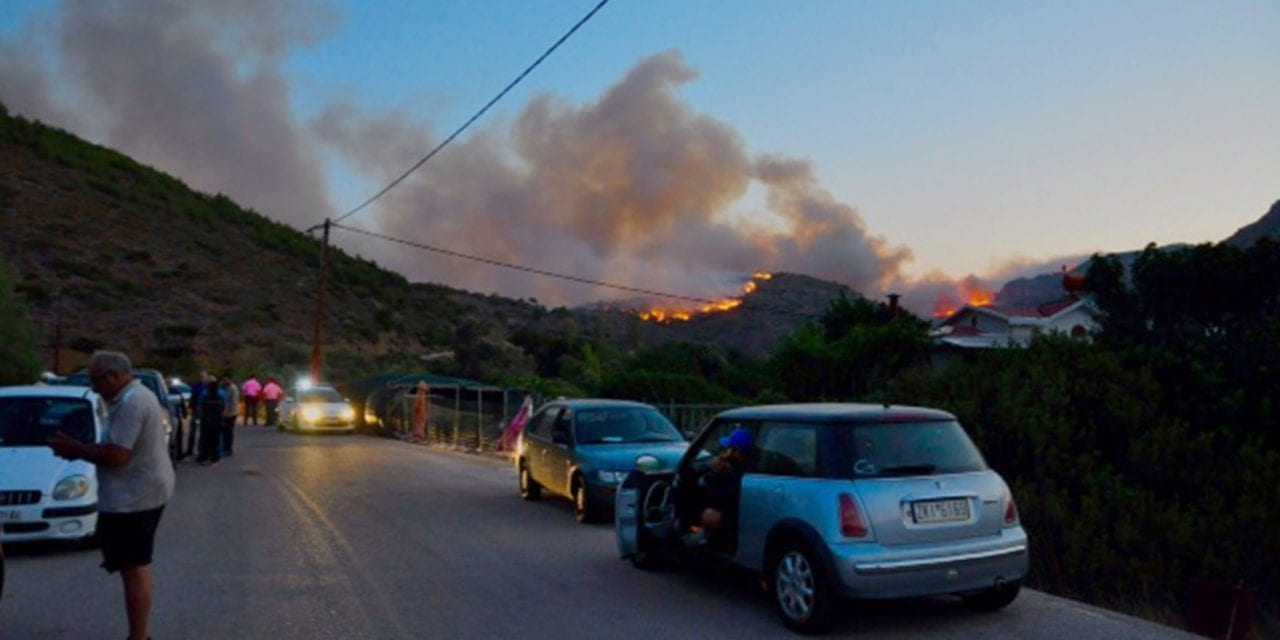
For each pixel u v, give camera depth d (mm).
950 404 13469
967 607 7547
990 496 6945
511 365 53094
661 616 7344
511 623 7156
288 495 14602
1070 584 10250
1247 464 11930
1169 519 10664
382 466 19656
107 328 58625
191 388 23438
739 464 7609
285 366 57094
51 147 86188
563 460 12672
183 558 9586
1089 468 11969
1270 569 10219
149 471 6078
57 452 5875
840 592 6457
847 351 19031
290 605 7684
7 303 24016
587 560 9578
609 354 56281
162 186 92312
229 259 80875
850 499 6566
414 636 6824
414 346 78312
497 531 11344
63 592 8086
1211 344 15266
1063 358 14141
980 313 38875
